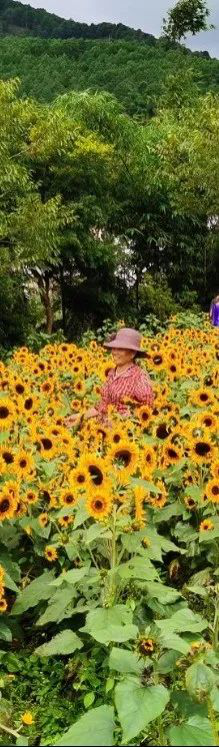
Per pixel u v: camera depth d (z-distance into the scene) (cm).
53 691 361
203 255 2252
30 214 1503
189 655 280
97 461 351
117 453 364
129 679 252
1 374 813
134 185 2086
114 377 580
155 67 4400
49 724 337
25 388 632
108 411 546
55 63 5041
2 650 397
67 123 1875
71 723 340
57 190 1889
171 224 2178
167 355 810
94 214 1875
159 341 1124
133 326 2014
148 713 233
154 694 241
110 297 1977
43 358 949
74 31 13962
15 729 334
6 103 1672
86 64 5069
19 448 457
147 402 570
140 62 4681
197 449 437
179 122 2533
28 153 1827
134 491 372
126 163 2066
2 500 374
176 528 459
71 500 383
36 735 332
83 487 356
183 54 4412
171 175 2141
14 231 1502
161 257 2200
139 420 525
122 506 361
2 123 1675
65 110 2070
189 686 253
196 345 1127
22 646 407
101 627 312
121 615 320
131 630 279
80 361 888
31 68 4931
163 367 778
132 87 4206
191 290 2275
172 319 1548
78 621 395
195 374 792
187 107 2834
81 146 1836
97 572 379
